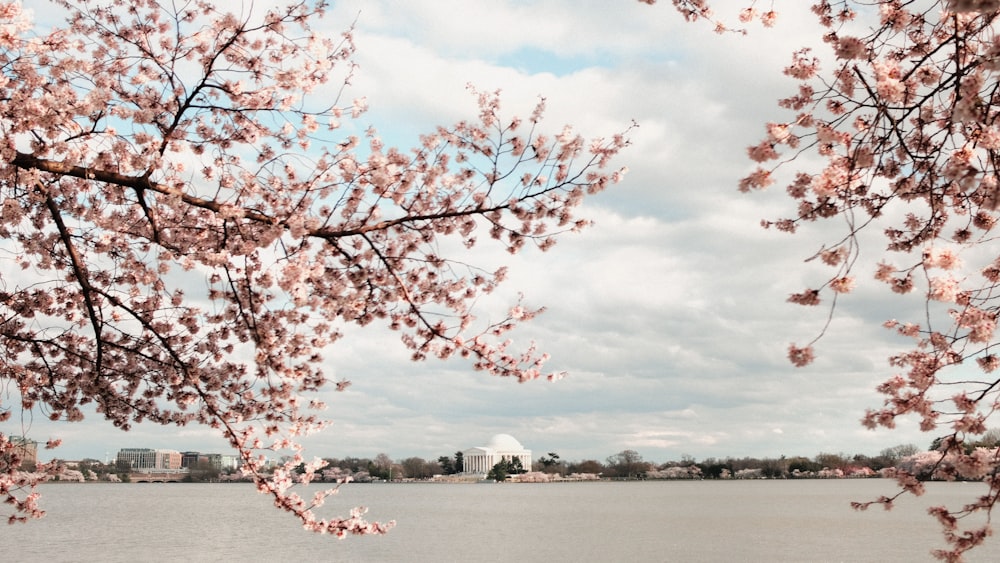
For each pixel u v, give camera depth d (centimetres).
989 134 666
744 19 870
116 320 1299
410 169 1123
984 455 797
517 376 1185
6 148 924
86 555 4722
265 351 1105
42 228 1248
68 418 1316
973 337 805
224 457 19688
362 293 1125
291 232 979
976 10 535
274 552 4947
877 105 689
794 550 5144
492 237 1119
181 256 1076
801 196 812
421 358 1197
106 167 995
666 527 6944
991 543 4694
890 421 838
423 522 7531
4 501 1210
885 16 738
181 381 1272
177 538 5747
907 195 776
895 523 7231
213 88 1086
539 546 5394
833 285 705
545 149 1091
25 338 1246
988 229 823
